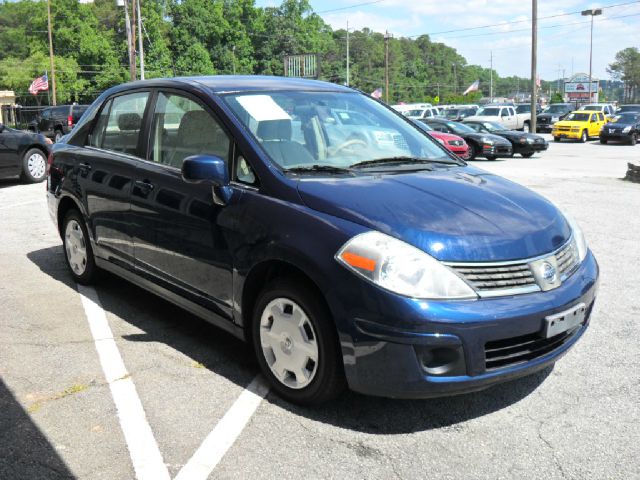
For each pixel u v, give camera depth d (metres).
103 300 5.07
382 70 148.00
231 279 3.54
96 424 3.14
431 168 3.91
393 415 3.25
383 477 2.72
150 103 4.46
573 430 3.12
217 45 101.75
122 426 3.12
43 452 2.89
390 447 2.96
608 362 3.93
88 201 4.91
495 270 2.98
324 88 4.52
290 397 3.32
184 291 3.97
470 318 2.83
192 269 3.85
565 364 3.91
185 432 3.07
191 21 98.19
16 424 3.14
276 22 108.88
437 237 2.98
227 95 3.97
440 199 3.31
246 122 3.76
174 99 4.23
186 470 2.76
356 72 140.38
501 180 3.95
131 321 4.61
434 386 2.86
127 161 4.50
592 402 3.41
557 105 40.88
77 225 5.28
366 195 3.25
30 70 78.56
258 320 3.43
